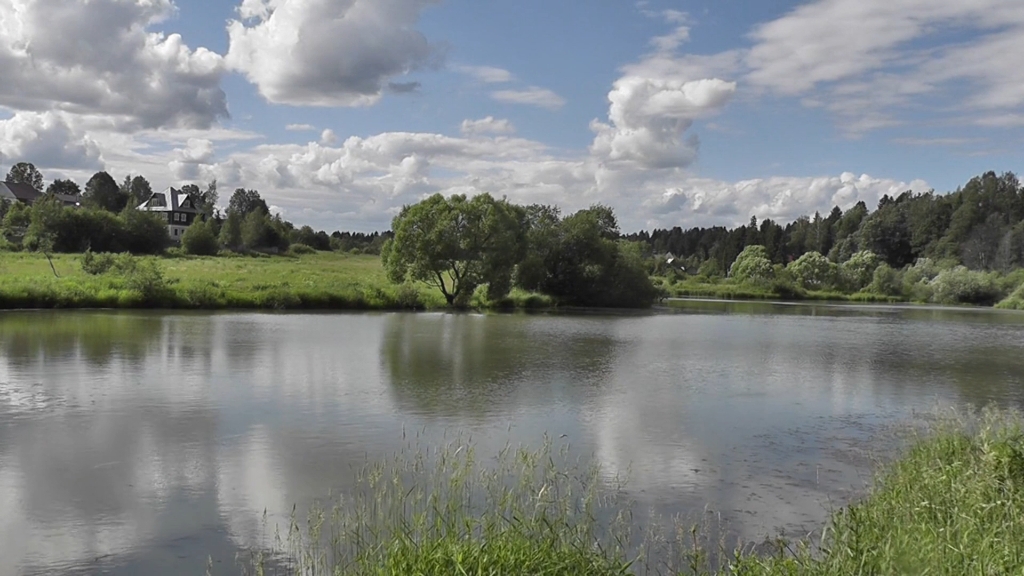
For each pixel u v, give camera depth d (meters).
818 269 126.31
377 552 8.81
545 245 75.38
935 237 141.00
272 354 30.50
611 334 44.31
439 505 10.88
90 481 13.52
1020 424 15.78
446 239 63.19
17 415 18.61
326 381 24.38
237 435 17.00
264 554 10.22
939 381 27.64
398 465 14.47
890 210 156.00
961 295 106.75
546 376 26.44
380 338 38.09
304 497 12.65
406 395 22.16
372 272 89.25
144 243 108.31
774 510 12.27
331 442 16.47
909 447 15.53
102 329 37.72
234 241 133.25
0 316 43.22
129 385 22.81
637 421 19.28
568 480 13.50
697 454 15.95
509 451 15.83
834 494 13.21
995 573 7.16
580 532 9.40
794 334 48.06
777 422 19.50
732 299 111.12
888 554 7.50
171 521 11.55
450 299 66.19
